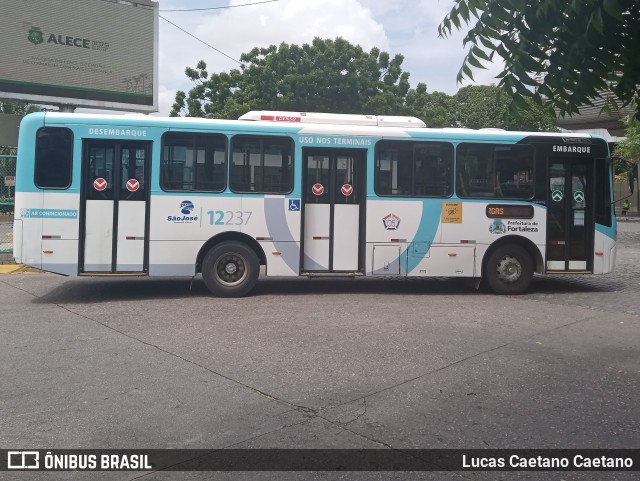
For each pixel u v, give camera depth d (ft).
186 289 35.65
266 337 23.48
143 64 61.05
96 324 25.89
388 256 33.94
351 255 34.01
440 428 14.76
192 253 32.19
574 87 10.70
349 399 16.71
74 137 30.94
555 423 15.14
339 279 40.93
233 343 22.56
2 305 30.45
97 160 31.22
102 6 58.75
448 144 34.37
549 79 10.69
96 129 31.09
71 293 34.12
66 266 30.86
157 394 17.03
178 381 18.17
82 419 15.20
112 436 14.20
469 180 34.58
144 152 31.63
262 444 13.82
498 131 35.19
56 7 56.65
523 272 34.96
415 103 88.02
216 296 32.78
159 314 28.04
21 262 30.53
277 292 34.76
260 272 34.73
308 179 33.53
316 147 33.32
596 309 30.25
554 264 35.24
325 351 21.45
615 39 9.73
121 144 31.42
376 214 33.81
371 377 18.61
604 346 22.65
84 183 31.04
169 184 31.89
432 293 35.17
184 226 32.04
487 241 34.60
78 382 18.06
